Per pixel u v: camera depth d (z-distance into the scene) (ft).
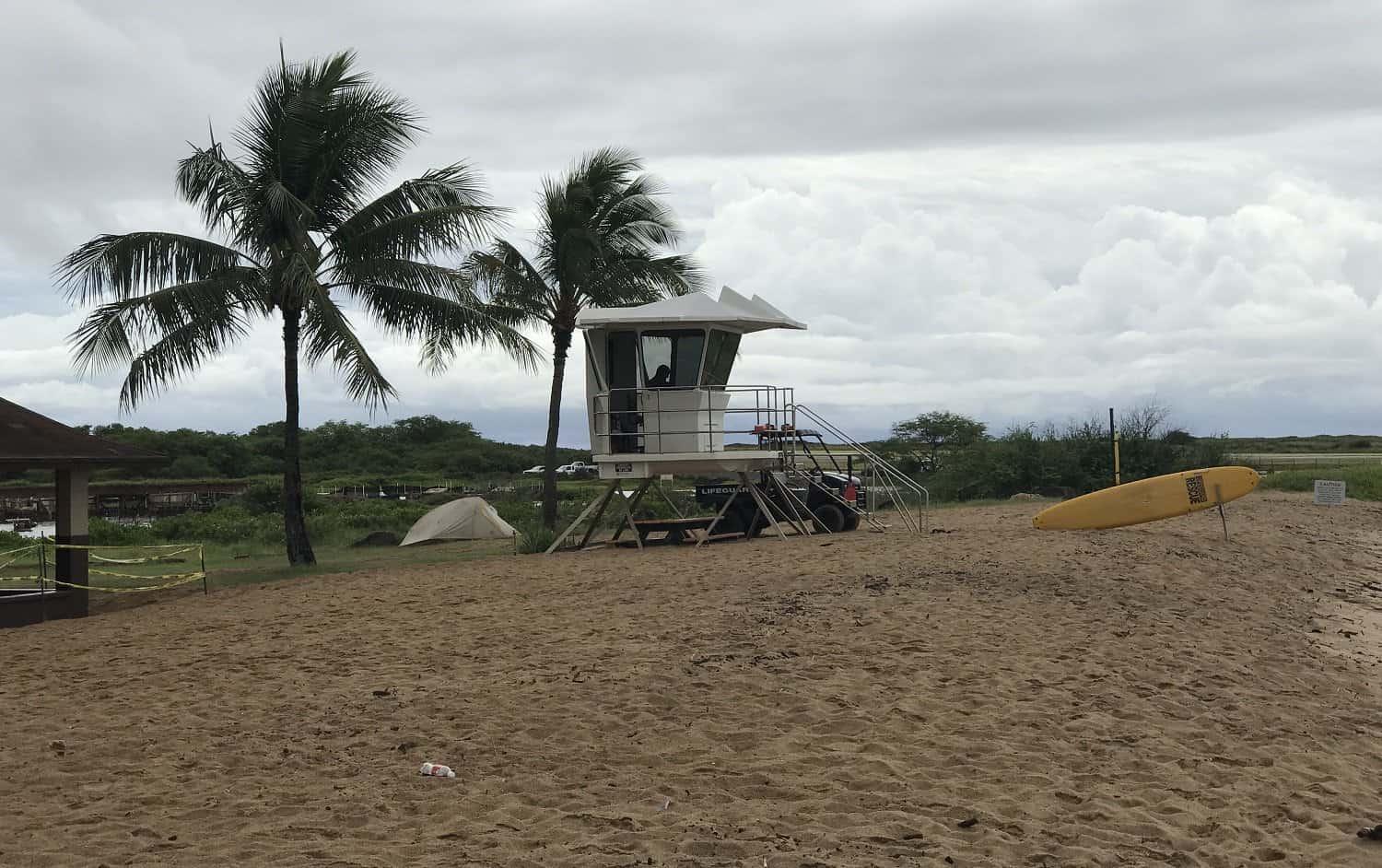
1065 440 124.98
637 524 73.82
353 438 299.99
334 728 28.30
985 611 40.40
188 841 20.34
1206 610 42.75
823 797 22.07
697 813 21.38
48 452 58.13
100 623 52.60
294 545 77.87
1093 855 18.93
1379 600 50.14
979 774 23.31
